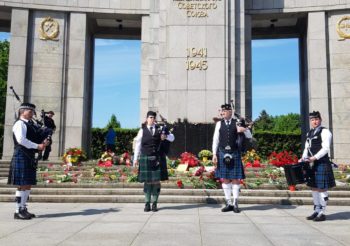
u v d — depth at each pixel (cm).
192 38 1650
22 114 671
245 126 764
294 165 666
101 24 2039
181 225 579
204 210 752
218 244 455
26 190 652
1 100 2920
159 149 745
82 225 575
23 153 650
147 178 724
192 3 1669
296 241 475
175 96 1622
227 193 748
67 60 1827
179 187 960
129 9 1867
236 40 1683
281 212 735
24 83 1764
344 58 1769
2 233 514
